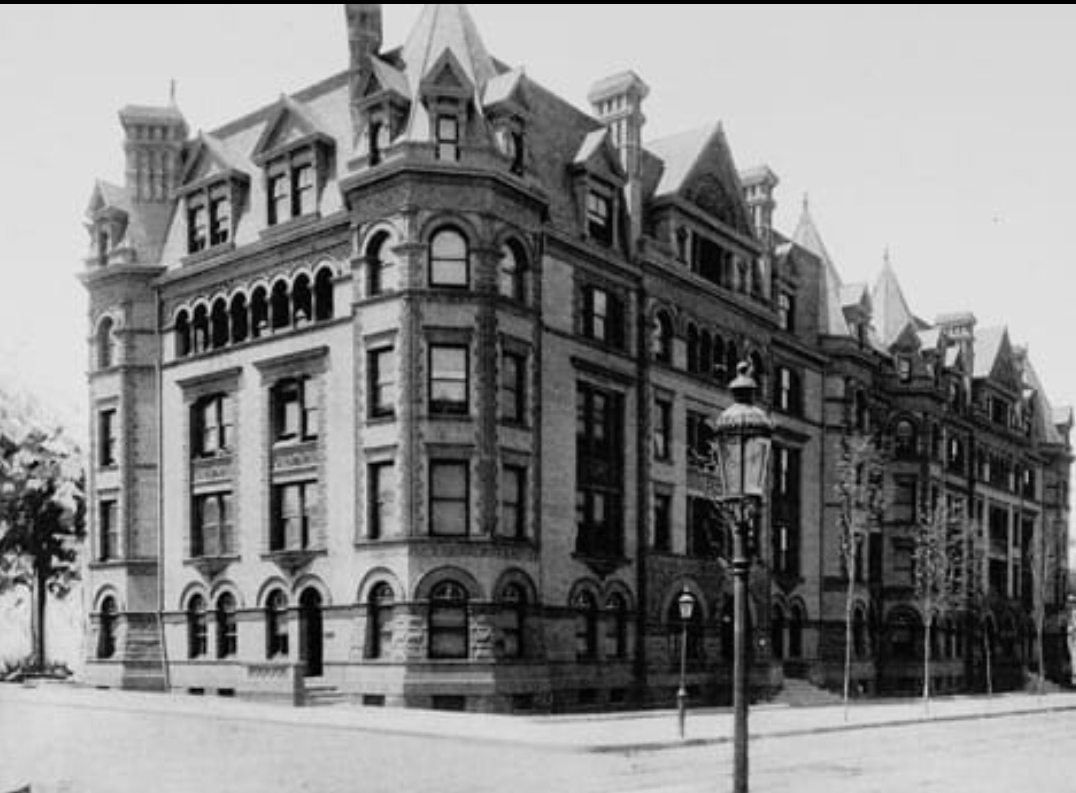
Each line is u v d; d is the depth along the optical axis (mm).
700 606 45906
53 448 46906
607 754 25875
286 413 41188
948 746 30500
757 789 20172
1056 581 84312
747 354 49688
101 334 46938
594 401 42031
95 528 46625
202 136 45344
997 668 72875
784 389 53469
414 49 40094
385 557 36312
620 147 44625
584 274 41688
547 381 39406
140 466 45219
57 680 49250
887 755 27453
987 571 72188
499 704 35500
